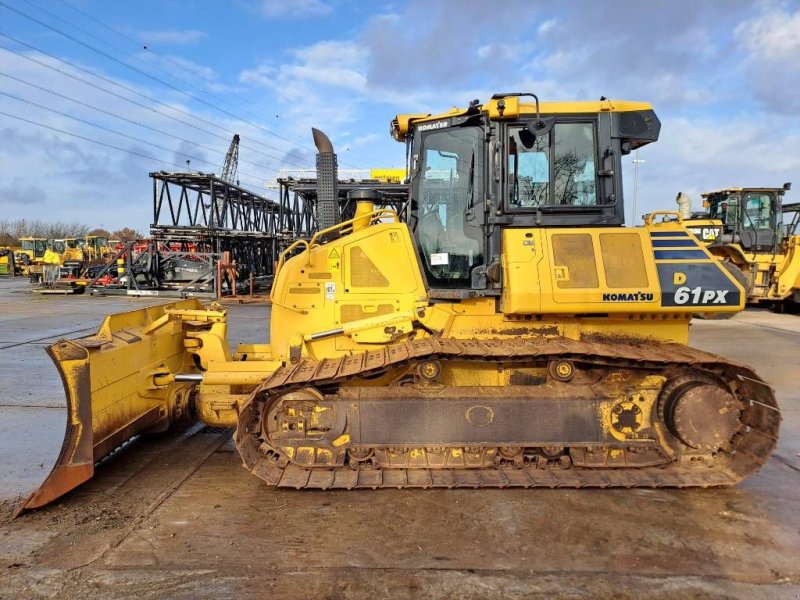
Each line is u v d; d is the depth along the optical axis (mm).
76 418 3879
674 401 4008
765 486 4184
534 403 4066
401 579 2967
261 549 3273
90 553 3223
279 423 4121
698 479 3979
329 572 3033
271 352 4984
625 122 4367
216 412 4855
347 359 4414
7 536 3426
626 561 3152
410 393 4098
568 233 4199
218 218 23656
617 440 4090
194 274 22125
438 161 4531
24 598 2795
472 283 4414
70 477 3832
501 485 3934
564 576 2998
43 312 15305
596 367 4160
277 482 3924
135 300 19391
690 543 3352
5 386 7090
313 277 4695
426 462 4125
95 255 33844
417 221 4590
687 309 4105
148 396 4781
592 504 3869
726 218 16250
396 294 4621
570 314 4266
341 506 3844
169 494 4055
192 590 2865
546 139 4348
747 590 2885
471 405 4086
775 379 7543
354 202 5445
